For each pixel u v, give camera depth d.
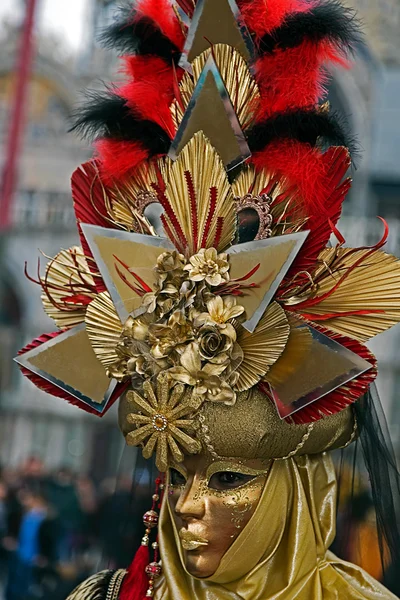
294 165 2.39
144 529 3.06
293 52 2.45
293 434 2.37
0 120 26.73
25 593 10.66
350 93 19.47
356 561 2.83
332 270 2.36
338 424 2.44
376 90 19.45
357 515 2.82
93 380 2.48
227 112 2.42
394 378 12.80
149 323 2.37
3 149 26.44
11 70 26.95
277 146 2.41
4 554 11.85
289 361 2.32
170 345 2.33
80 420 24.47
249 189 2.42
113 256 2.44
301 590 2.46
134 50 2.63
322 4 2.48
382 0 19.33
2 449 24.88
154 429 2.38
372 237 16.09
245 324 2.32
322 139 2.46
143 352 2.37
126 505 3.21
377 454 2.57
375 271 2.35
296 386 2.31
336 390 2.30
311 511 2.51
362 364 2.27
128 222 2.53
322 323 2.36
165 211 2.42
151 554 3.04
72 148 26.73
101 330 2.45
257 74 2.46
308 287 2.35
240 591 2.46
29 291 25.88
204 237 2.38
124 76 2.65
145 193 2.51
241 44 2.46
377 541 2.74
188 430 2.36
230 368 2.31
